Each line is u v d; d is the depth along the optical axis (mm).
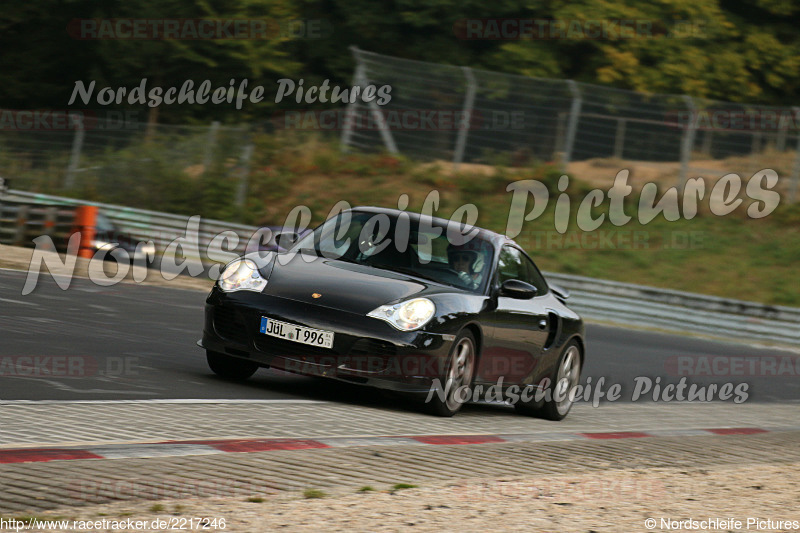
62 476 13023
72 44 116125
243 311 22141
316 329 21578
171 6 107562
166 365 25094
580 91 91688
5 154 87625
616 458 19484
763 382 42656
